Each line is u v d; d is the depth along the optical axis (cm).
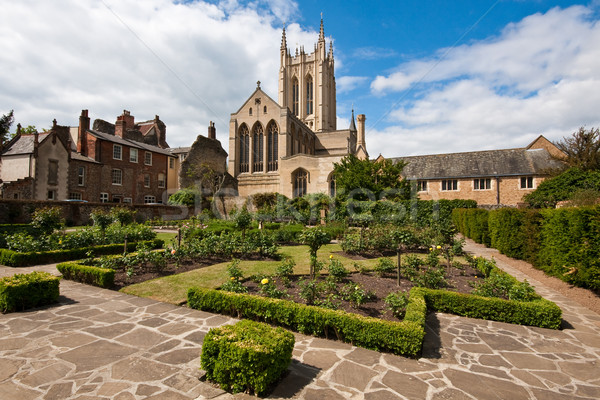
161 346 516
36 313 664
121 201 3756
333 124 7269
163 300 760
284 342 426
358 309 674
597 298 823
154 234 1691
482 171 3747
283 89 6850
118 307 709
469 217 2223
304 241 911
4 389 386
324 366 470
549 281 1003
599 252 848
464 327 640
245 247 1259
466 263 1182
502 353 525
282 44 6912
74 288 855
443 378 441
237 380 396
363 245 1384
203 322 628
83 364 452
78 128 3606
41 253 1191
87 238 1409
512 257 1390
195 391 396
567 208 978
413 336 500
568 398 397
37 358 468
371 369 463
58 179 3042
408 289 828
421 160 4247
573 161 2814
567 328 640
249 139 5169
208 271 1016
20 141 3108
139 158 4034
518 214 1355
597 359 507
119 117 4341
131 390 391
